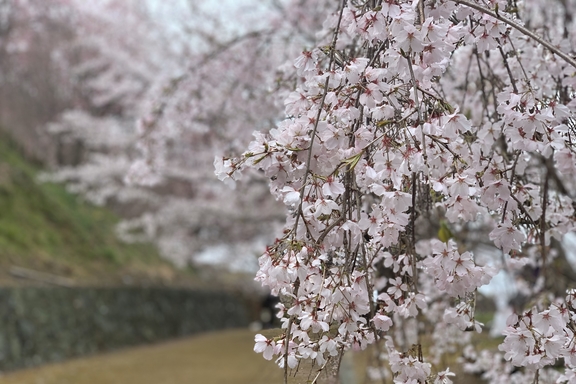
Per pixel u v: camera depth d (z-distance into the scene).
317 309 1.14
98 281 10.72
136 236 10.79
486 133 1.57
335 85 1.27
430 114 1.26
